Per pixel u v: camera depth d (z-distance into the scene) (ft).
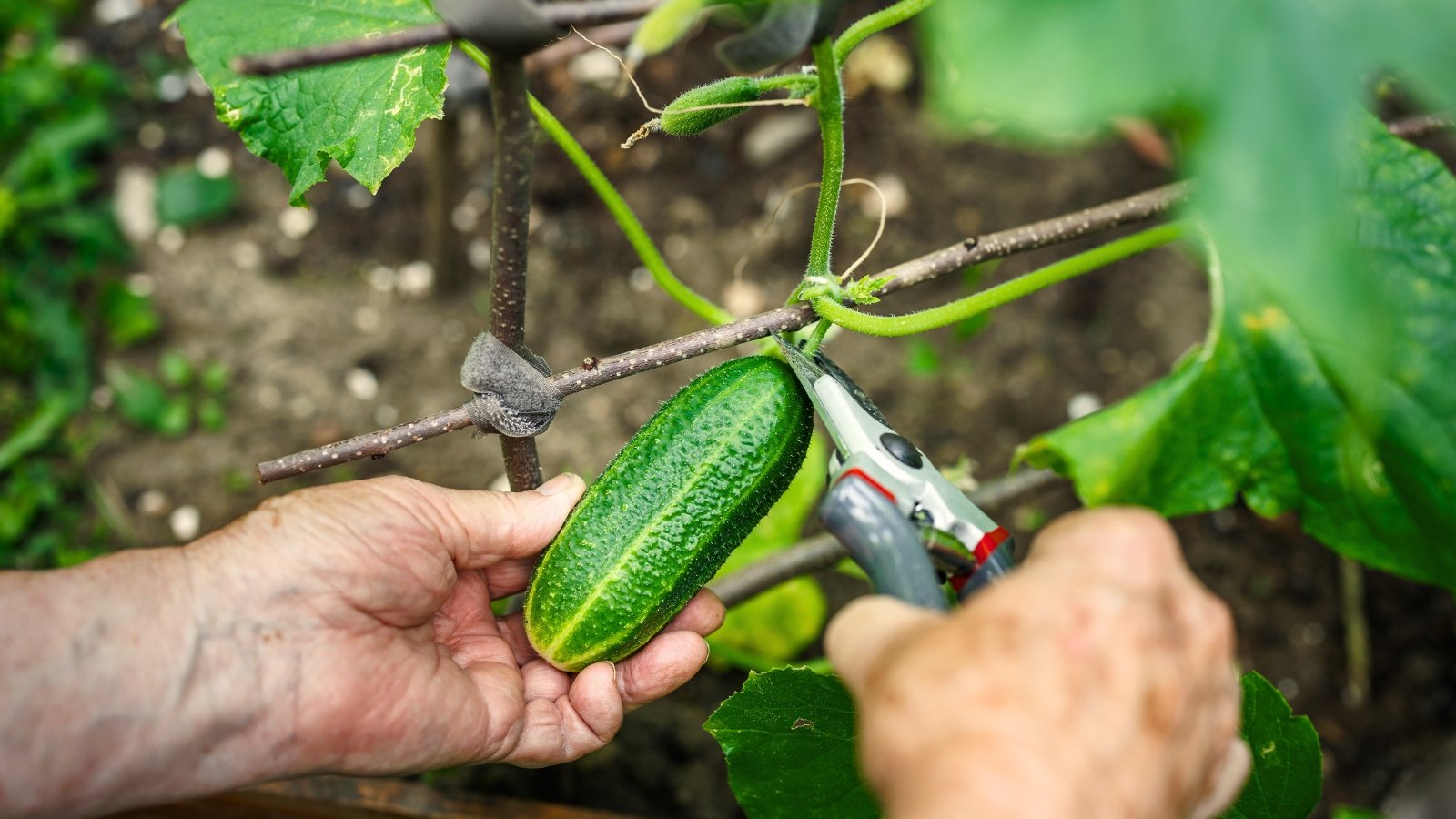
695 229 3.50
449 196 3.14
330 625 1.83
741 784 1.98
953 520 1.66
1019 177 3.51
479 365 1.74
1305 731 1.93
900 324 1.81
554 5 1.48
